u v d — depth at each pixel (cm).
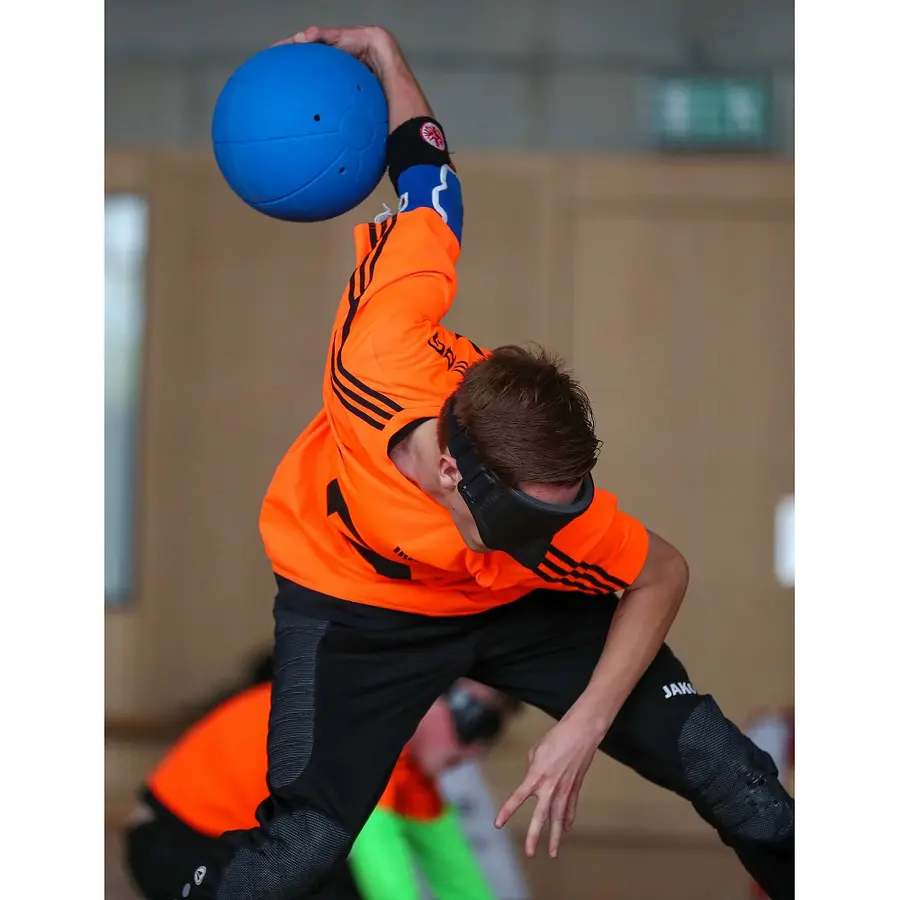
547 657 712
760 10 1766
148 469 1691
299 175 710
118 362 1698
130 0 1759
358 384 632
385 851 818
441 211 702
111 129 1759
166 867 842
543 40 1775
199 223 1705
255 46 1767
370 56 759
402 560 661
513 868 1054
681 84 1767
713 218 1723
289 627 700
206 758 856
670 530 1709
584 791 1647
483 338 1722
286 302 1705
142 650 1677
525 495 556
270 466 1702
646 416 1714
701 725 691
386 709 681
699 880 1461
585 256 1720
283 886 641
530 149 1775
